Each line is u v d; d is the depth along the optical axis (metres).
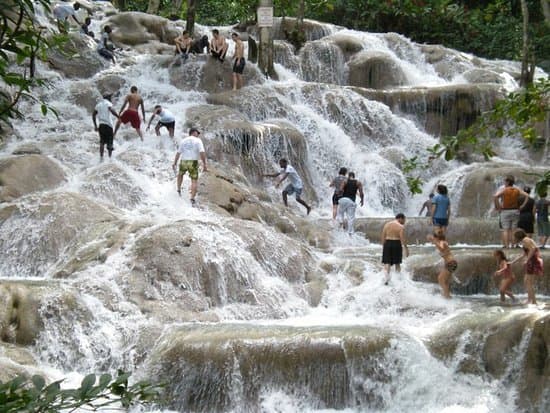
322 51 25.81
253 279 12.84
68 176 15.96
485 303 12.55
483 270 13.52
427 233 16.36
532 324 10.06
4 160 15.69
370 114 22.02
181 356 10.12
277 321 11.99
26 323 10.58
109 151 16.94
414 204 20.20
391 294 12.81
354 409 9.89
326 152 20.69
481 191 18.92
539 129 22.00
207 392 9.95
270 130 19.20
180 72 22.67
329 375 9.88
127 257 12.43
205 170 15.62
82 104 20.48
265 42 23.81
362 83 25.67
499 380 10.04
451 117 23.16
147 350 10.57
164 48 25.30
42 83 3.86
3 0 3.29
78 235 13.65
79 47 22.64
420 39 32.81
